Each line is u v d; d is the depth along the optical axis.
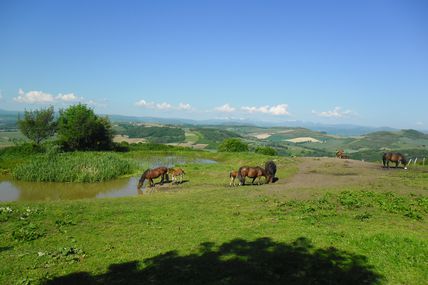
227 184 30.25
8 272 10.90
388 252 12.27
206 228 15.31
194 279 10.16
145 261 11.55
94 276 10.58
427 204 19.34
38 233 14.63
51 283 10.16
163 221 16.72
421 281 10.52
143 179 32.44
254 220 16.67
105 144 69.94
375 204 19.66
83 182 35.88
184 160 57.09
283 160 45.00
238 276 10.27
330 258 11.66
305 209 18.38
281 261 11.34
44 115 66.31
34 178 36.47
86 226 15.91
